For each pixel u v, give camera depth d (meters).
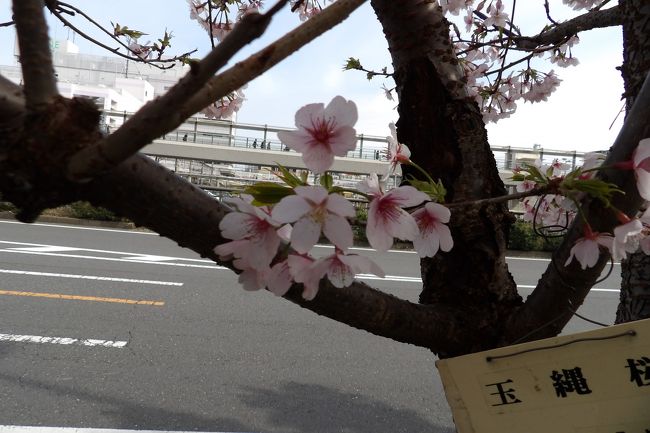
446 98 1.24
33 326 4.66
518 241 12.84
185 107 0.52
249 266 0.81
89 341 4.39
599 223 1.04
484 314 1.22
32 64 0.57
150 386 3.66
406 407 3.67
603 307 7.17
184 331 4.83
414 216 0.92
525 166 1.17
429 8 1.23
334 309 1.00
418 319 1.13
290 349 4.58
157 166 0.72
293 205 0.70
